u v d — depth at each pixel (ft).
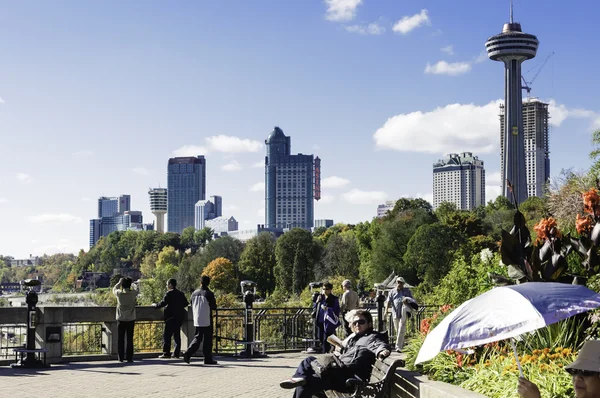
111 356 57.21
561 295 17.71
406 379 28.50
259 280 466.29
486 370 25.58
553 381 22.25
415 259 312.71
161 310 62.03
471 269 68.90
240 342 61.05
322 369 29.73
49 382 43.62
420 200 441.68
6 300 586.86
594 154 113.60
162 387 41.60
